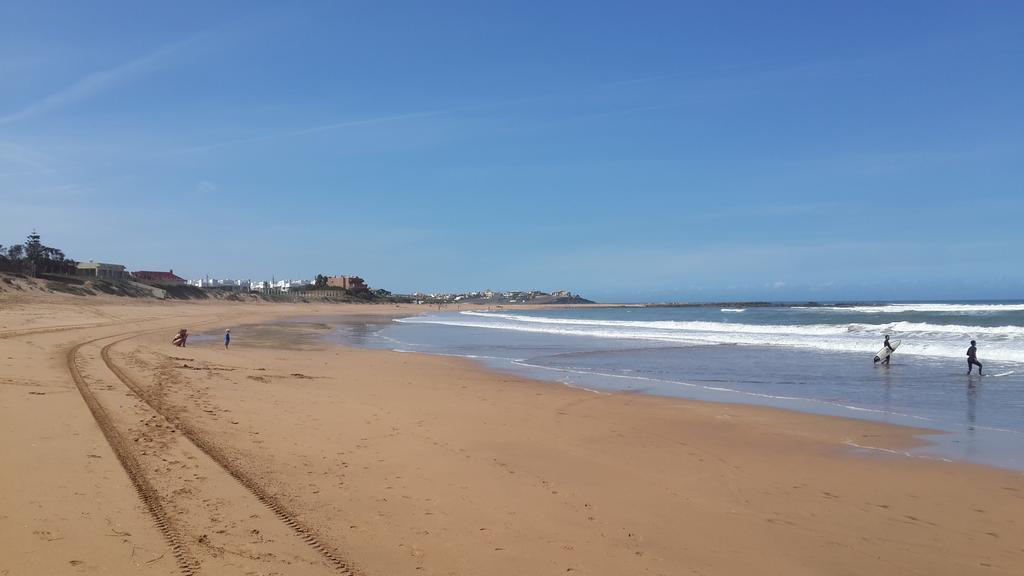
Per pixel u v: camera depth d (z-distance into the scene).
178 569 4.98
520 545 6.45
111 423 9.66
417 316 100.50
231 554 5.43
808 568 6.28
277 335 43.84
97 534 5.43
